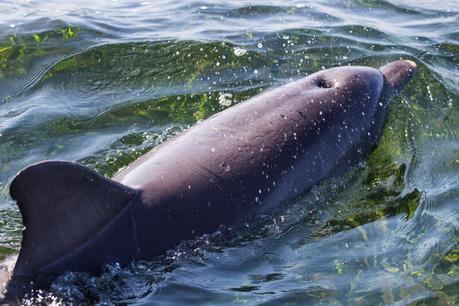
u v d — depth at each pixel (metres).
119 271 9.27
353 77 13.06
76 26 17.59
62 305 8.73
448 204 11.44
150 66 15.80
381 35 17.53
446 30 18.02
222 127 11.38
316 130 11.80
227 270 9.82
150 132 13.51
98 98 14.72
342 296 9.40
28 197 8.45
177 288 9.34
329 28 17.81
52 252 8.92
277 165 11.05
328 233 10.81
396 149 12.98
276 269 9.93
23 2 19.73
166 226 9.77
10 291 8.63
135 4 20.03
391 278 9.78
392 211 11.38
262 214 10.69
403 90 14.40
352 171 12.28
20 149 12.97
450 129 13.64
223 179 10.49
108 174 12.12
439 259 10.17
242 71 15.67
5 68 15.63
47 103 14.42
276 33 17.36
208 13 19.02
